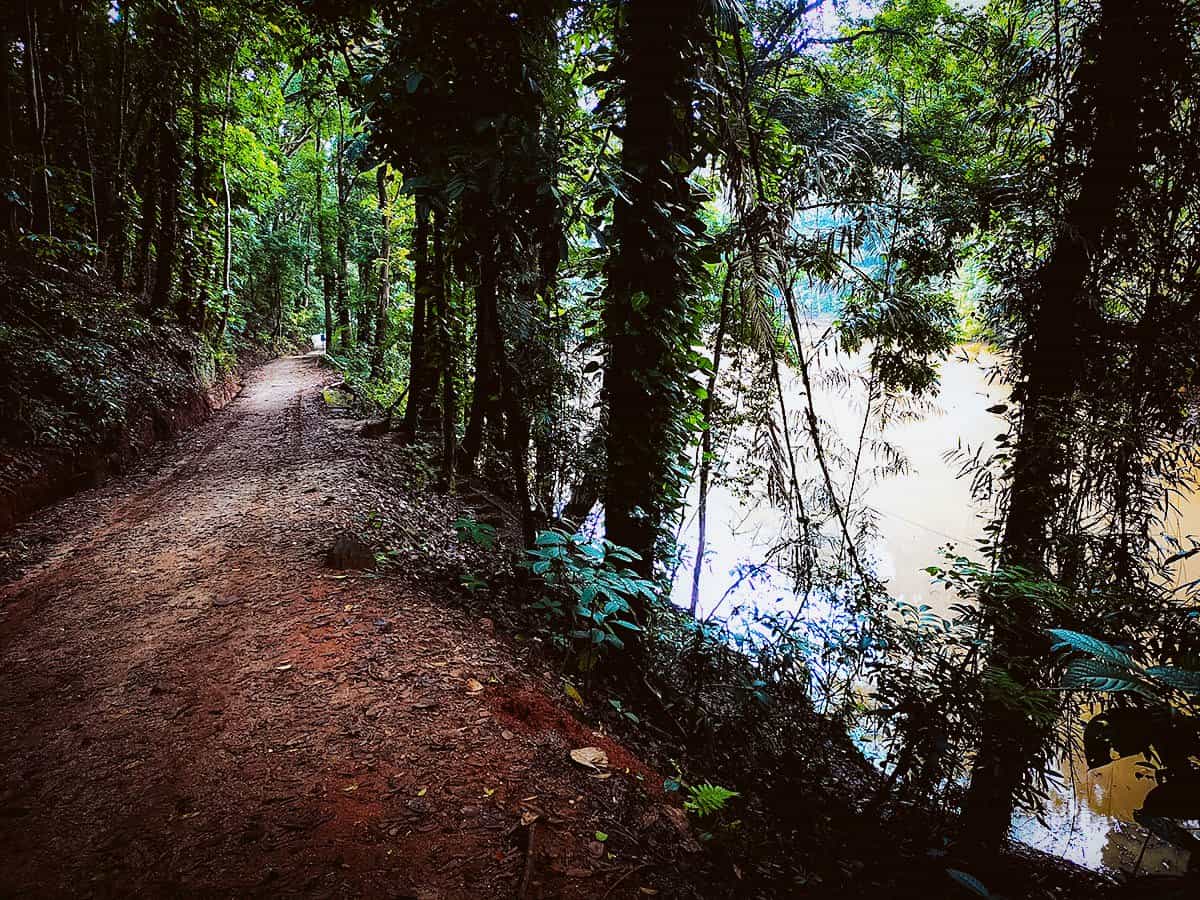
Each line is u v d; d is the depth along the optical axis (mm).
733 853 2725
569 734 3176
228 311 17828
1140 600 3236
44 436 6988
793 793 4090
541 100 4398
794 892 2666
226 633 4008
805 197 6840
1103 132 4309
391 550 5668
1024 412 4559
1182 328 4129
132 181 14336
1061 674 3615
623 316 4500
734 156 5742
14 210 9430
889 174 6828
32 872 2184
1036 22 5102
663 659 5258
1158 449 4090
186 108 13234
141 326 11625
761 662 4727
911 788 4164
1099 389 4340
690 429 5195
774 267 6164
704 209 5840
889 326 6328
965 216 5254
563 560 3889
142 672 3584
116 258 13477
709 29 4828
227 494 7484
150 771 2734
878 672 4035
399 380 17906
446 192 4066
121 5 11477
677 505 5121
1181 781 1454
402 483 8438
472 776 2688
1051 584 3568
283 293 29234
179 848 2281
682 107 4480
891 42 8062
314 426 11828
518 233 4512
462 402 10531
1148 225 4227
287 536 5809
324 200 26000
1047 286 4547
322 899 2031
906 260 6320
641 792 2867
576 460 7293
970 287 7117
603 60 4590
